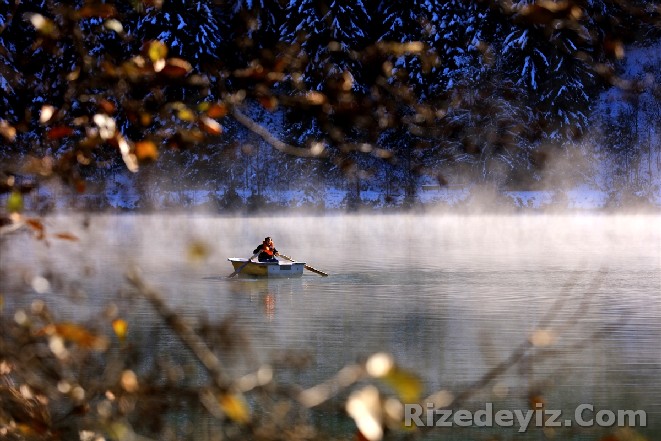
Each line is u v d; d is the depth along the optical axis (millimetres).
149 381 13367
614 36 10328
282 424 9367
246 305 53781
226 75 11734
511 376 32906
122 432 11188
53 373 12164
